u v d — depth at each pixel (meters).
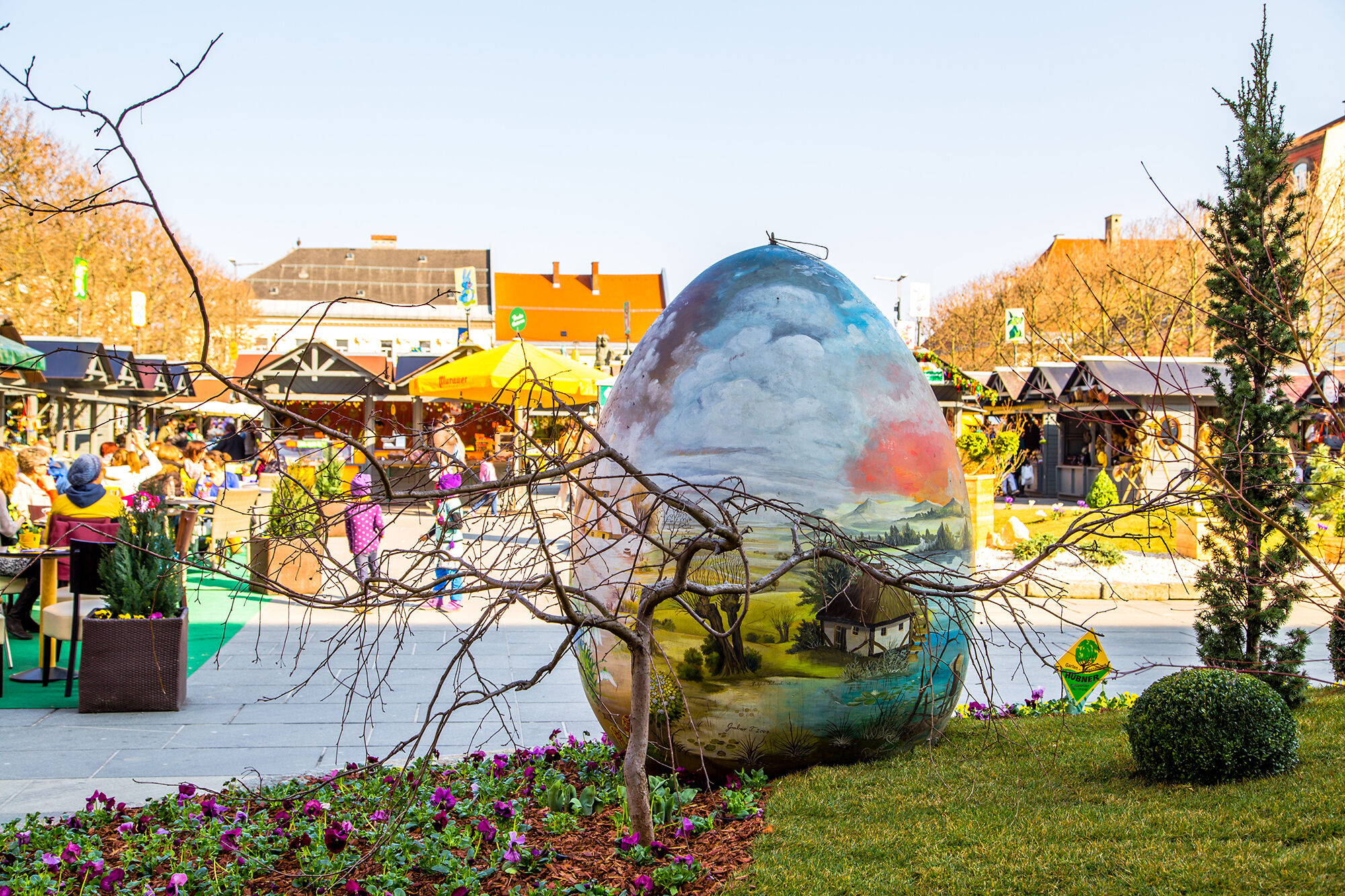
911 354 5.76
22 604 9.33
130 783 5.54
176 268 37.72
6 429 21.31
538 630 10.30
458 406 17.61
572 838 4.39
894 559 4.65
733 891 3.69
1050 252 48.28
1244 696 4.83
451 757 6.07
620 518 3.95
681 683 4.97
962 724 6.29
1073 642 9.94
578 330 78.69
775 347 5.24
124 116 3.17
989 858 3.87
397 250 83.94
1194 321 29.14
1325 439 13.80
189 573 13.26
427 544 4.69
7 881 3.93
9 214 27.00
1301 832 3.98
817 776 4.96
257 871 4.08
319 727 6.72
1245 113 6.98
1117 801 4.52
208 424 27.34
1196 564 15.03
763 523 4.87
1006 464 25.38
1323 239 13.65
